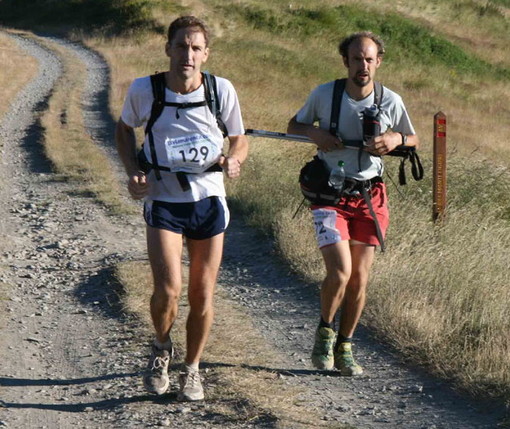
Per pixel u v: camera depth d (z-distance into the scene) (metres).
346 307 11.22
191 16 9.66
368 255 10.93
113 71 60.09
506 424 9.52
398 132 11.01
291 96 57.69
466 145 45.91
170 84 9.72
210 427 9.56
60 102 47.47
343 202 10.83
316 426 9.45
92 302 15.47
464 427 9.59
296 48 76.94
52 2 89.31
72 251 19.39
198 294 10.01
